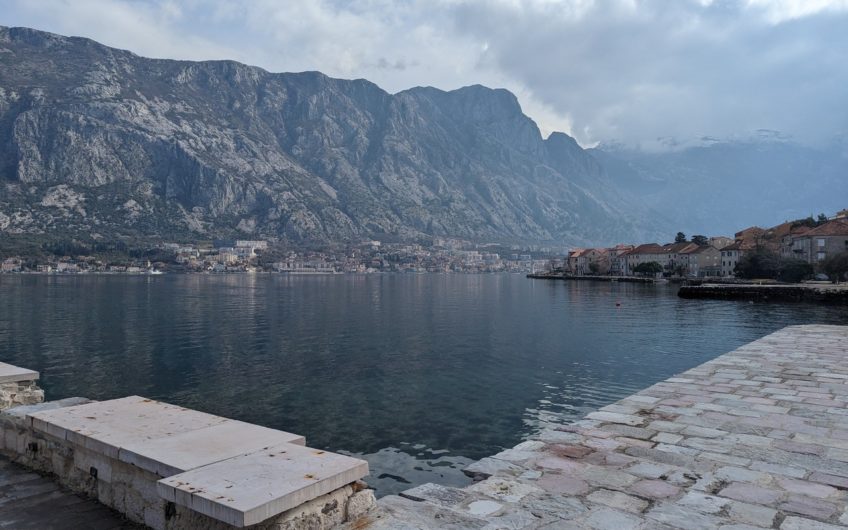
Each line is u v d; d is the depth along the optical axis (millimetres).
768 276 140625
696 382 17719
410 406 29656
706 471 9945
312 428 26000
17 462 9695
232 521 5492
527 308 95000
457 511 7691
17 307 92625
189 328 65812
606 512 8195
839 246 131125
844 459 10516
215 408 29766
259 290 156250
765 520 7918
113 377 37688
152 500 7207
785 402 15031
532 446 11469
